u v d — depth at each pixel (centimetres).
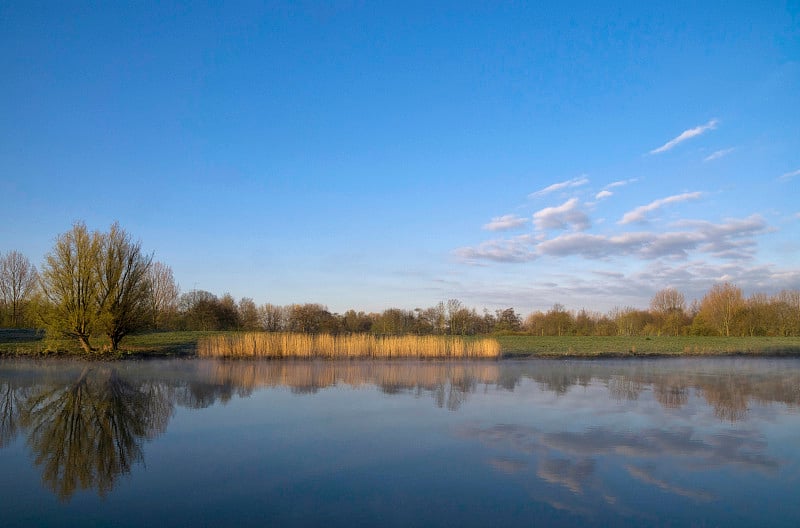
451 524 887
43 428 1521
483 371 3102
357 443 1385
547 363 3678
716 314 7438
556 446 1370
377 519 905
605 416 1747
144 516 908
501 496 1017
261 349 3741
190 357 3628
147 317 3769
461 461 1234
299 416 1708
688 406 1953
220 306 6562
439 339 4116
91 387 2266
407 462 1225
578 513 941
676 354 4481
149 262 3791
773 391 2362
